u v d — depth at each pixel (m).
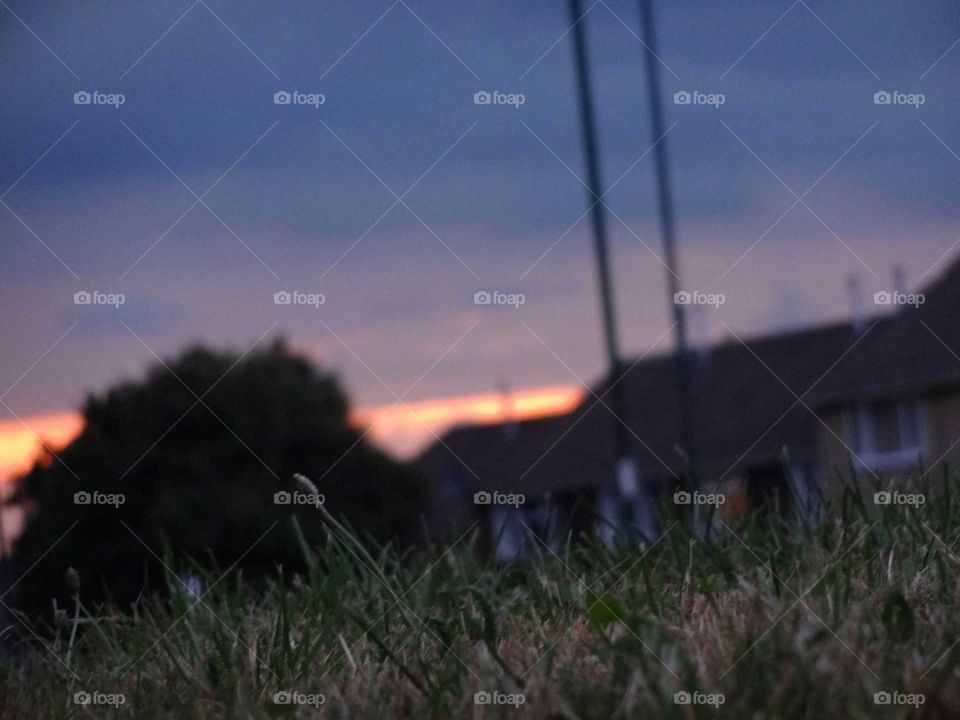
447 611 3.29
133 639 3.35
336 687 2.70
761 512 3.88
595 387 12.78
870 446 24.88
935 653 2.45
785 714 2.17
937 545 3.20
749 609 2.84
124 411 15.50
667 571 3.44
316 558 3.57
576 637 2.84
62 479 12.41
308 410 17.30
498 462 29.09
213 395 16.33
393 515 18.12
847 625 2.59
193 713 2.72
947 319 25.27
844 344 27.92
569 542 3.88
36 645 3.57
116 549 12.91
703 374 30.25
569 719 2.26
